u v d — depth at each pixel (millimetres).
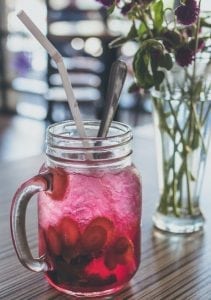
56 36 2117
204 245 455
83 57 2152
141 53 427
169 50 430
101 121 375
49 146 352
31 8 2381
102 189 344
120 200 350
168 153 476
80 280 350
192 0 400
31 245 446
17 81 2693
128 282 379
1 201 550
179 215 479
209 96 463
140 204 374
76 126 366
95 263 346
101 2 429
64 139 344
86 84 2115
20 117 2539
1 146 2051
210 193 582
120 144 348
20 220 342
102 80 2008
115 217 347
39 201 362
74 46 2162
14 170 651
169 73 458
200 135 468
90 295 356
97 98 2068
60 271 353
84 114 2117
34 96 2668
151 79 432
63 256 349
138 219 370
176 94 462
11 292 370
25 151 1983
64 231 345
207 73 458
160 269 407
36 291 371
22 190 338
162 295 367
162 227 482
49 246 354
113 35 1911
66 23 2248
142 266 412
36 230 481
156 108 475
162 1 433
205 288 378
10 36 2650
